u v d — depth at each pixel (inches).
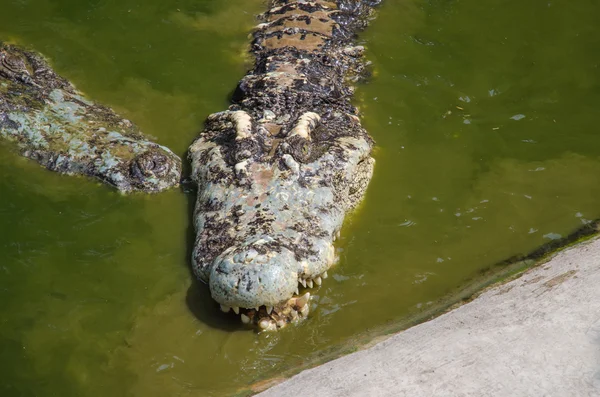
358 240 226.2
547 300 187.9
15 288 207.0
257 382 177.3
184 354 186.7
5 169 253.0
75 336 191.9
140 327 194.7
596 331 174.6
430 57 318.3
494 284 203.8
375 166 257.1
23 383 178.5
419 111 286.2
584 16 343.3
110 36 326.3
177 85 298.4
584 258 204.8
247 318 193.9
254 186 219.5
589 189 245.6
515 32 334.0
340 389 166.7
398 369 171.0
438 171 255.9
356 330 193.5
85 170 251.0
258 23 341.7
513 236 226.2
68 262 216.1
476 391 161.3
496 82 303.4
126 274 211.6
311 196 217.9
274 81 278.2
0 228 227.9
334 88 285.0
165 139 268.1
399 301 203.2
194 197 241.3
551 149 265.9
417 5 353.7
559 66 312.7
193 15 343.9
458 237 226.7
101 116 274.7
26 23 331.6
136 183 244.4
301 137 231.5
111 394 175.5
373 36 331.0
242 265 188.9
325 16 337.4
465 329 182.2
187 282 208.5
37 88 281.4
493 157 262.4
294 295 200.8
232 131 242.5
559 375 163.2
